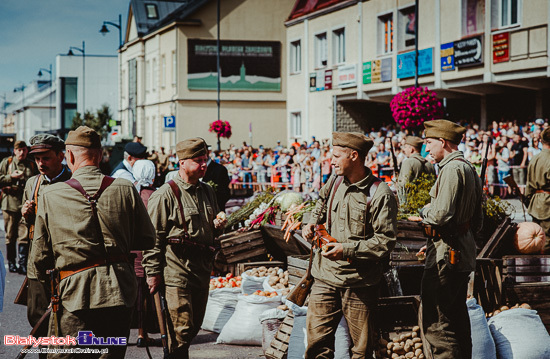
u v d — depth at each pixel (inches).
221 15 1738.4
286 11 1765.5
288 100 1519.4
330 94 1354.6
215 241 241.1
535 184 331.6
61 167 252.5
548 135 328.5
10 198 463.8
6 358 264.2
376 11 1215.6
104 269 178.7
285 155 1084.5
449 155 218.5
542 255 283.9
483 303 268.5
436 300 215.5
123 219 182.5
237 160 1201.4
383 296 262.5
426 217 214.8
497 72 956.6
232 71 1749.5
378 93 1214.9
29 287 233.9
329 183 212.8
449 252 212.8
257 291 298.4
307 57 1440.7
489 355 236.7
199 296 233.3
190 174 232.5
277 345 253.0
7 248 473.4
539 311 267.7
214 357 268.5
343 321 242.1
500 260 270.8
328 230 208.4
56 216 178.4
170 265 228.2
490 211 293.7
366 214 200.5
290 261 300.4
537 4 901.8
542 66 892.6
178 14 1793.8
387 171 893.8
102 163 1195.9
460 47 1010.7
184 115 1743.4
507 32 933.8
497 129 868.0
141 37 2027.6
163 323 228.1
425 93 697.6
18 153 459.8
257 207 402.6
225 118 1753.2
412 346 238.8
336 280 203.3
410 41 1142.3
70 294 176.9
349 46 1293.1
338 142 202.7
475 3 1002.1
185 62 1739.7
